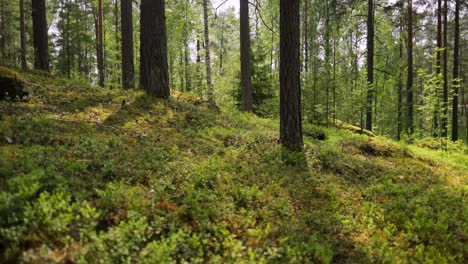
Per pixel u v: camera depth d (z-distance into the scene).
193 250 4.68
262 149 9.77
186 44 33.12
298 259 4.98
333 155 10.53
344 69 23.64
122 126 9.01
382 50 30.31
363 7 24.48
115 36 32.41
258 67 23.42
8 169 5.15
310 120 19.22
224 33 37.06
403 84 28.23
